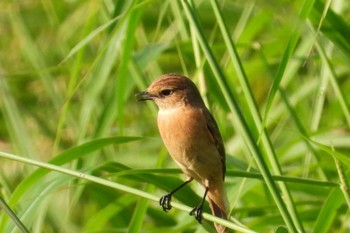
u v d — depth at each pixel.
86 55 16.08
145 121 16.33
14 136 14.62
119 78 11.05
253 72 14.77
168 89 10.97
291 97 14.62
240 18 15.52
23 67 16.80
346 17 13.32
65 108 11.75
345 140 13.23
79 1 16.83
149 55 12.34
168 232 11.62
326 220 10.05
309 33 11.84
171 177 10.66
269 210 11.92
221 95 12.70
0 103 14.91
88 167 10.25
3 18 17.12
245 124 8.55
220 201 10.90
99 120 12.43
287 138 14.88
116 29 10.05
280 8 13.62
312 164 12.38
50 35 17.08
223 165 10.97
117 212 13.17
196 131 10.79
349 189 9.26
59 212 14.43
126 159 15.44
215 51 15.20
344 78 14.99
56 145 11.99
